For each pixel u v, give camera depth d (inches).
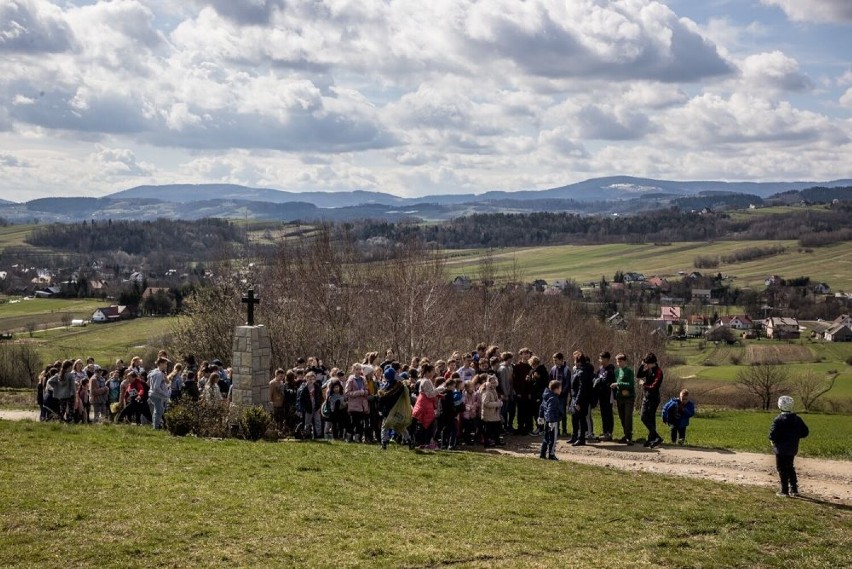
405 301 2297.0
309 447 905.5
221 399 1030.4
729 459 928.9
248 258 2568.9
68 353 3319.4
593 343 3176.7
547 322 2893.7
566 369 1055.6
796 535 635.5
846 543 618.8
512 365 1088.8
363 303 2353.6
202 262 6461.6
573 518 657.6
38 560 497.0
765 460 927.0
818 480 831.1
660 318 5378.9
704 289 6437.0
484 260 3939.5
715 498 737.0
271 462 808.3
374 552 542.9
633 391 1011.3
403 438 991.6
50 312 4611.2
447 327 2418.8
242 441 940.0
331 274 2380.7
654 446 1002.7
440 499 695.7
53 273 6535.4
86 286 5433.1
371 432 1007.0
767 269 7721.5
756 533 637.9
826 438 1417.3
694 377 3705.7
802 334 5255.9
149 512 601.0
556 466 854.5
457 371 1008.9
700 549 594.2
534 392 1055.6
